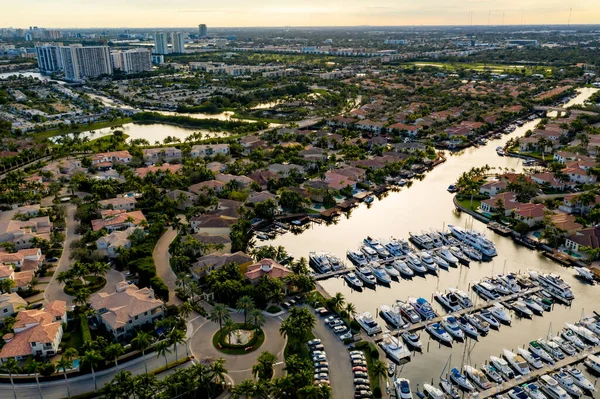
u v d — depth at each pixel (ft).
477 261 641.81
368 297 559.38
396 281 596.29
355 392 398.21
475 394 398.21
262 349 449.06
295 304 526.16
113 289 550.36
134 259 602.85
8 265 562.66
